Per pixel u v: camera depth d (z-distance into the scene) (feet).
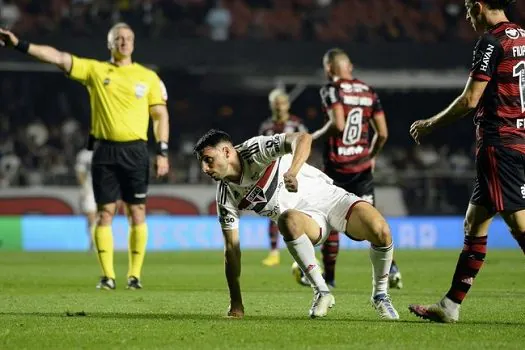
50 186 253.24
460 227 249.55
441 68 280.31
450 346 57.62
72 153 284.61
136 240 112.06
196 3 302.66
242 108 307.58
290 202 73.36
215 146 68.59
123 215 243.19
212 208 253.65
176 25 294.87
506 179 68.03
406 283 119.03
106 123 111.14
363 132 112.27
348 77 111.65
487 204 68.80
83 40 272.72
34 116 295.07
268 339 61.41
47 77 295.89
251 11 312.71
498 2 69.05
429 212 262.26
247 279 126.82
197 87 298.56
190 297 97.96
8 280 125.90
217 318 75.20
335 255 111.65
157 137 114.11
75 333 65.31
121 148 111.04
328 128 109.81
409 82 277.85
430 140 302.66
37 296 99.55
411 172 268.00
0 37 103.04
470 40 305.12
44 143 286.46
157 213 250.98
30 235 239.09
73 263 170.50
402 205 261.03
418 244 246.68
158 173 113.91
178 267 156.97
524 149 67.77
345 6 312.91
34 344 59.93
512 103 68.03
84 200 211.41
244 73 277.44
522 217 68.49
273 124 155.33
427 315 71.36
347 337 62.18
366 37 303.48
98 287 111.34
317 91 305.94
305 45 279.49
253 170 69.77
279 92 154.71
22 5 292.40
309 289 108.88
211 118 305.12
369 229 72.08
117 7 290.76
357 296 98.73
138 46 272.51
